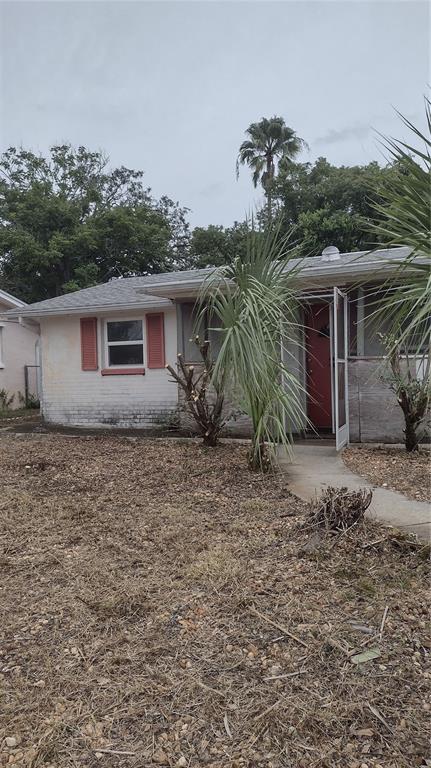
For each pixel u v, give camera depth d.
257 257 5.61
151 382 10.50
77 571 3.25
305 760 1.73
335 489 3.94
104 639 2.47
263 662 2.26
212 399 8.49
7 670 2.25
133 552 3.55
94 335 10.90
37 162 28.70
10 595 2.95
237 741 1.82
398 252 7.16
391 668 2.19
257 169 26.69
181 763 1.73
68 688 2.12
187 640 2.44
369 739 1.81
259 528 3.95
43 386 11.45
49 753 1.78
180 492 5.12
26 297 26.80
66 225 26.70
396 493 4.84
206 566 3.23
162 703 2.02
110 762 1.74
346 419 7.54
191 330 8.90
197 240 26.81
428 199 2.68
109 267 27.56
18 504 4.76
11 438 9.10
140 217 27.58
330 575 3.06
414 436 6.78
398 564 3.17
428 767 1.68
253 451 5.90
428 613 2.62
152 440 8.43
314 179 23.34
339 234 20.17
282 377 5.99
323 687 2.08
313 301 8.57
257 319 5.16
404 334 2.77
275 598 2.81
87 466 6.43
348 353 7.65
